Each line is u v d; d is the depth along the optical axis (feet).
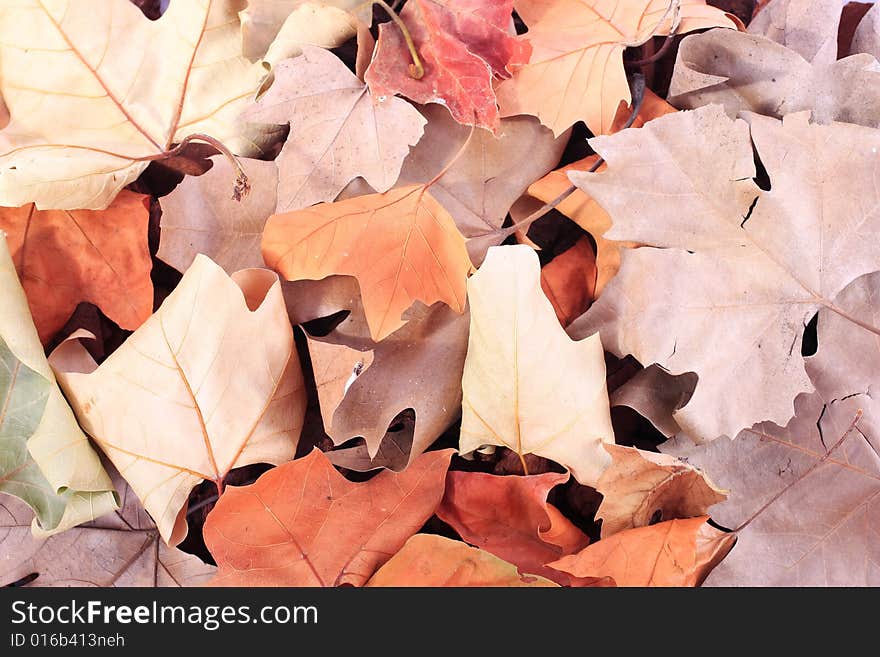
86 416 2.11
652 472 2.10
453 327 2.20
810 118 2.22
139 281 2.22
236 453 2.14
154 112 2.21
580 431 2.13
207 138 2.18
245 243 2.21
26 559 2.16
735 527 2.15
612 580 2.12
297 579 2.11
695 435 2.11
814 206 2.13
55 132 2.18
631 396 2.17
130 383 2.09
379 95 2.15
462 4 2.18
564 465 2.16
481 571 2.08
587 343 2.09
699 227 2.13
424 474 2.15
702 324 2.11
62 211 2.19
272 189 2.22
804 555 2.13
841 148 2.12
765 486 2.15
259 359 2.10
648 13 2.22
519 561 2.15
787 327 2.14
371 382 2.16
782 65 2.20
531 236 2.31
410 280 2.16
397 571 2.10
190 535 2.23
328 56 2.17
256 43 2.19
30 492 2.12
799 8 2.29
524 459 2.19
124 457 2.11
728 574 2.12
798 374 2.13
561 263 2.27
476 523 2.18
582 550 2.09
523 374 2.09
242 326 2.08
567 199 2.24
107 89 2.19
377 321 2.14
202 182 2.20
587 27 2.23
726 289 2.12
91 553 2.18
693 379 2.17
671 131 2.11
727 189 2.12
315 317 2.20
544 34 2.23
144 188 2.30
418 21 2.18
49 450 2.08
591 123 2.22
